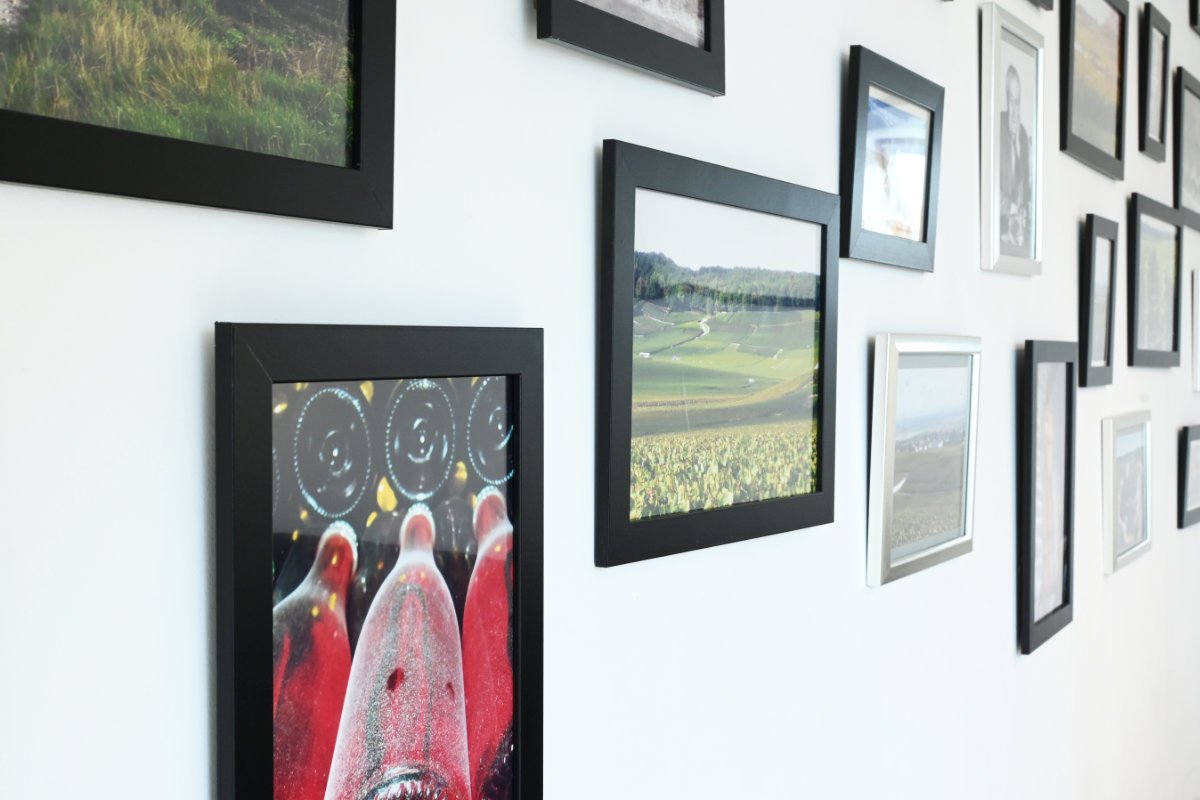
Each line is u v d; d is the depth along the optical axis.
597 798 0.95
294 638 0.65
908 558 1.49
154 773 0.60
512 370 0.80
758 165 1.15
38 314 0.54
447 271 0.78
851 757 1.40
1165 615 2.88
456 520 0.77
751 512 1.11
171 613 0.60
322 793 0.67
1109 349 2.35
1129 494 2.51
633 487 0.96
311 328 0.64
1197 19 2.90
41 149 0.53
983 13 1.74
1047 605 2.04
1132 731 2.63
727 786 1.14
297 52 0.65
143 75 0.57
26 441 0.54
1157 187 2.72
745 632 1.16
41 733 0.55
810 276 1.22
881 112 1.37
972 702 1.78
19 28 0.52
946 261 1.64
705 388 1.04
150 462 0.59
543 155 0.87
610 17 0.89
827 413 1.24
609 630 0.96
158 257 0.59
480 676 0.79
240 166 0.61
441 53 0.77
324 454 0.66
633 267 0.93
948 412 1.61
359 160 0.68
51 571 0.55
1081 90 2.16
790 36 1.21
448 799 0.77
